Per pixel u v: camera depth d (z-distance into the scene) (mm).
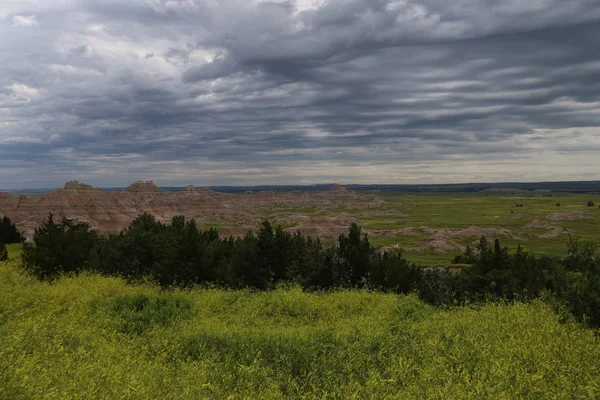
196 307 16766
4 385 6785
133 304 15875
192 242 25812
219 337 12414
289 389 8945
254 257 27406
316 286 25281
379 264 24891
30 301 14750
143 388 7957
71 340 10906
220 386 8898
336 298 19234
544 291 17016
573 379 8672
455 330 12555
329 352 11008
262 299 19156
